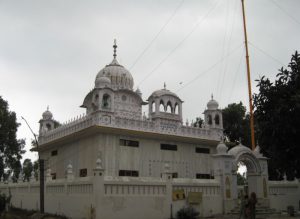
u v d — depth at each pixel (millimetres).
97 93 30344
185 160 33938
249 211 19859
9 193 34688
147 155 31688
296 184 33406
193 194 26219
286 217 26203
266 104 14500
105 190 22219
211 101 37094
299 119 13531
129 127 30562
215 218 25609
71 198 24875
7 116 42656
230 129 48781
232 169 28969
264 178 30703
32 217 24875
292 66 14414
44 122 40281
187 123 34562
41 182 25141
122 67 39594
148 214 23688
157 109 32938
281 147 14617
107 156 29422
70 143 34500
